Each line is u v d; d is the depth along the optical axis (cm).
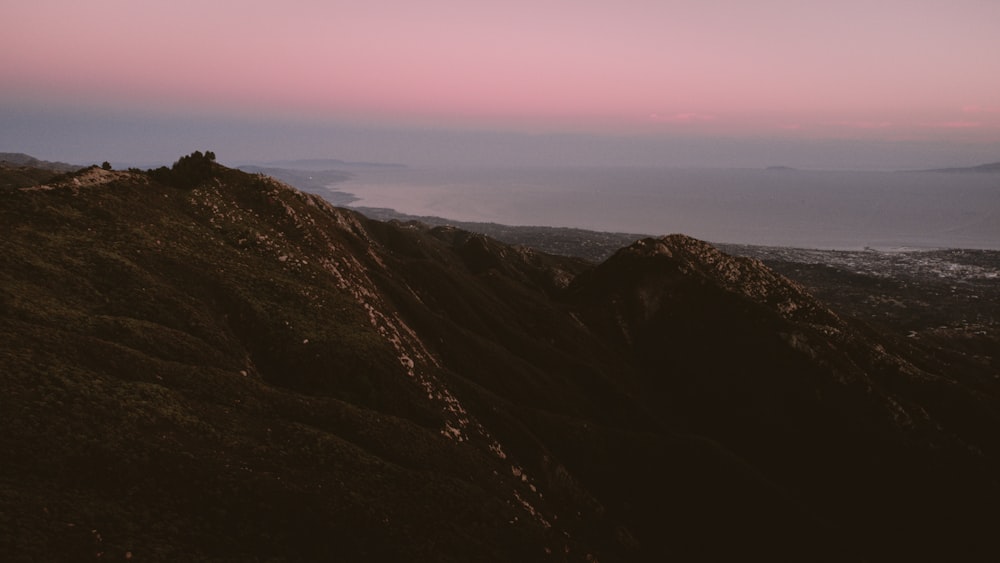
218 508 3014
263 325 5175
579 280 11938
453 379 6606
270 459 3541
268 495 3209
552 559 4091
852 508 6881
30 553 2267
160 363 3947
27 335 3575
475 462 4906
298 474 3484
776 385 8212
